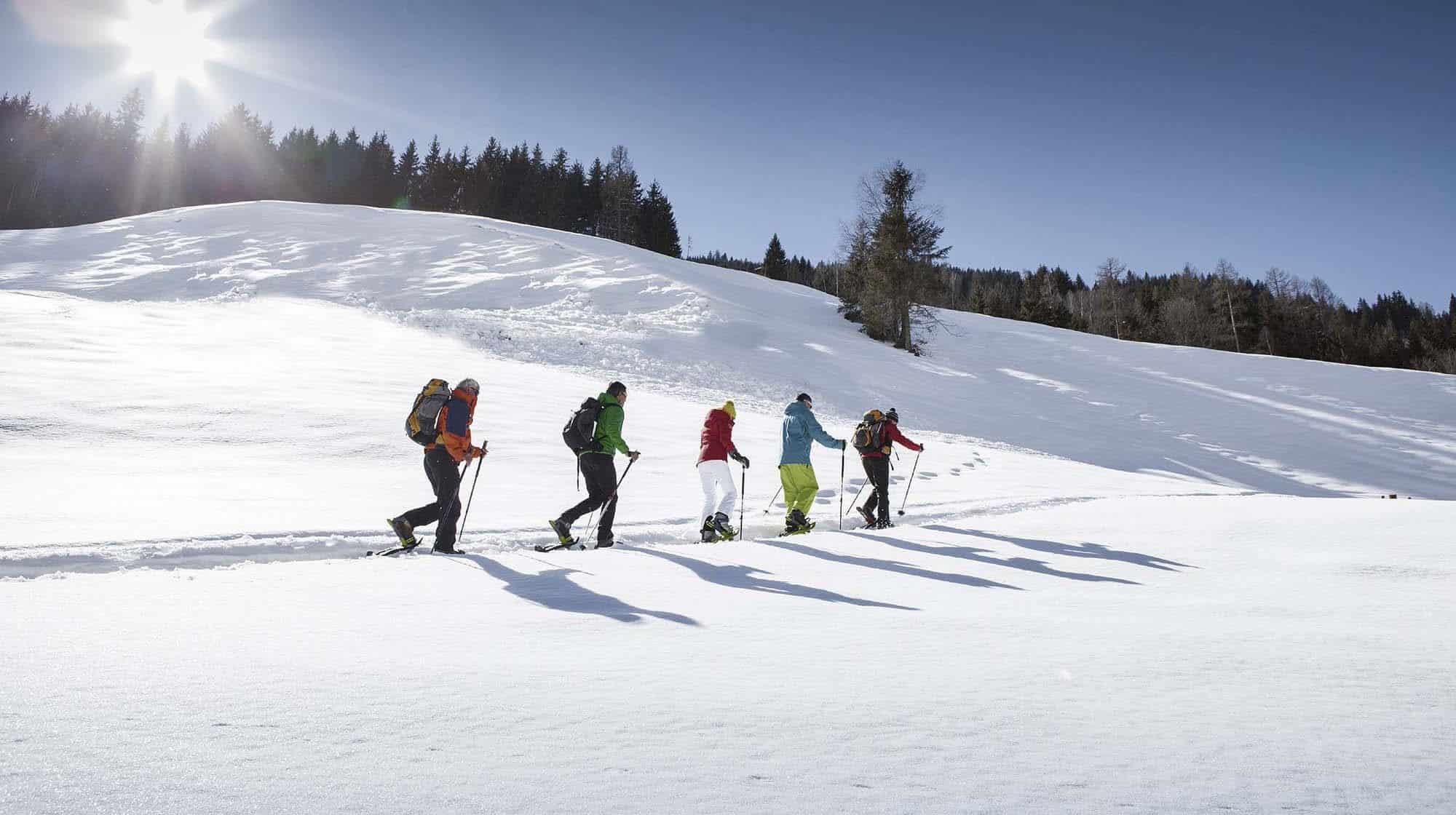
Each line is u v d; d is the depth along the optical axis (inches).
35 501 266.2
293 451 399.2
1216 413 1163.3
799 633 131.6
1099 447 941.8
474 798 59.6
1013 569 213.3
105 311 845.8
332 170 4089.6
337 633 125.6
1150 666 110.1
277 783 61.9
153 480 318.7
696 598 165.5
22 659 100.7
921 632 133.7
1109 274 3260.3
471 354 856.3
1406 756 72.7
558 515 318.7
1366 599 170.1
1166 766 69.4
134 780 61.6
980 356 1499.8
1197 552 240.8
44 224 3353.8
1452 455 991.0
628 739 75.4
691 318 1331.2
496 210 3629.4
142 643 113.3
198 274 1279.5
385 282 1358.3
